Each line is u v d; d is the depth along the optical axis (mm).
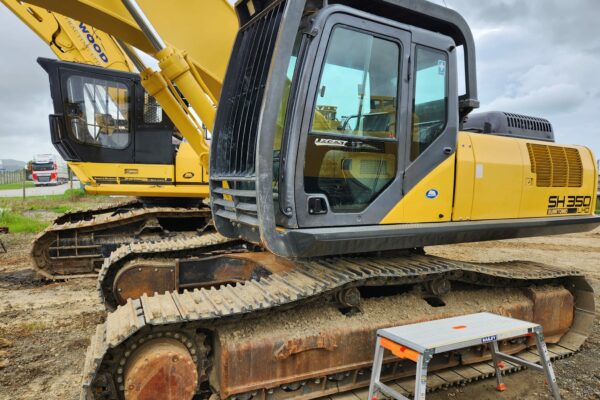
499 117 4961
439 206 3967
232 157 3684
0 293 6562
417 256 4312
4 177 51156
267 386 3223
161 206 8078
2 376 4043
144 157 7453
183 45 4961
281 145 3307
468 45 4219
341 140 3463
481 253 10297
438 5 3982
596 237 12906
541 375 4410
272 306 3154
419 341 3078
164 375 2871
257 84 3410
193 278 4785
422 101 3854
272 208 3068
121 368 2949
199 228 8102
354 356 3531
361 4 3695
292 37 3088
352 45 3449
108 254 7320
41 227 12469
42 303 6105
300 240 3145
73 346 4695
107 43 7848
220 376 3139
